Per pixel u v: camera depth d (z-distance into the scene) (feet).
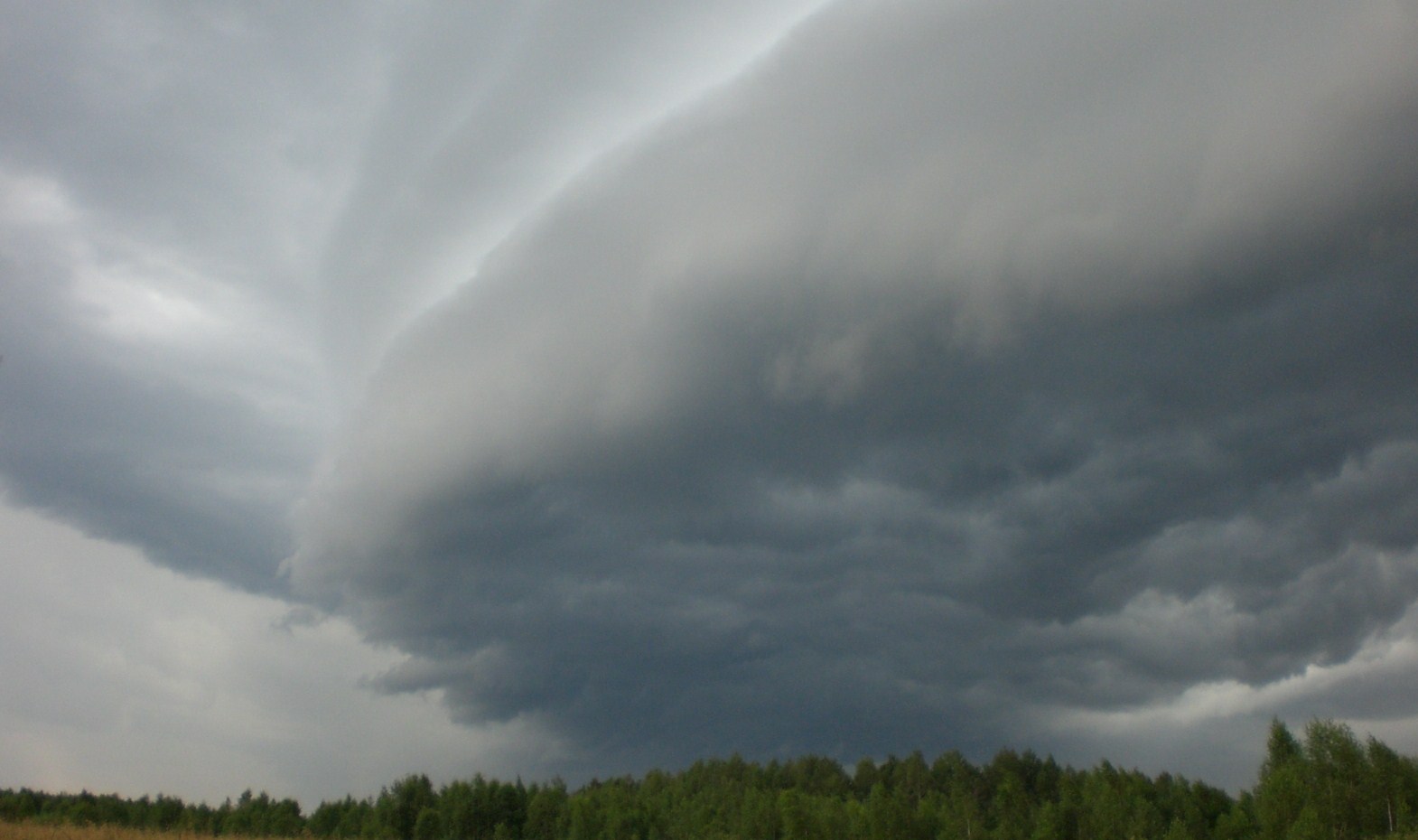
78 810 320.50
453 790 365.20
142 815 335.06
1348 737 233.14
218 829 335.06
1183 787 342.44
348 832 355.77
